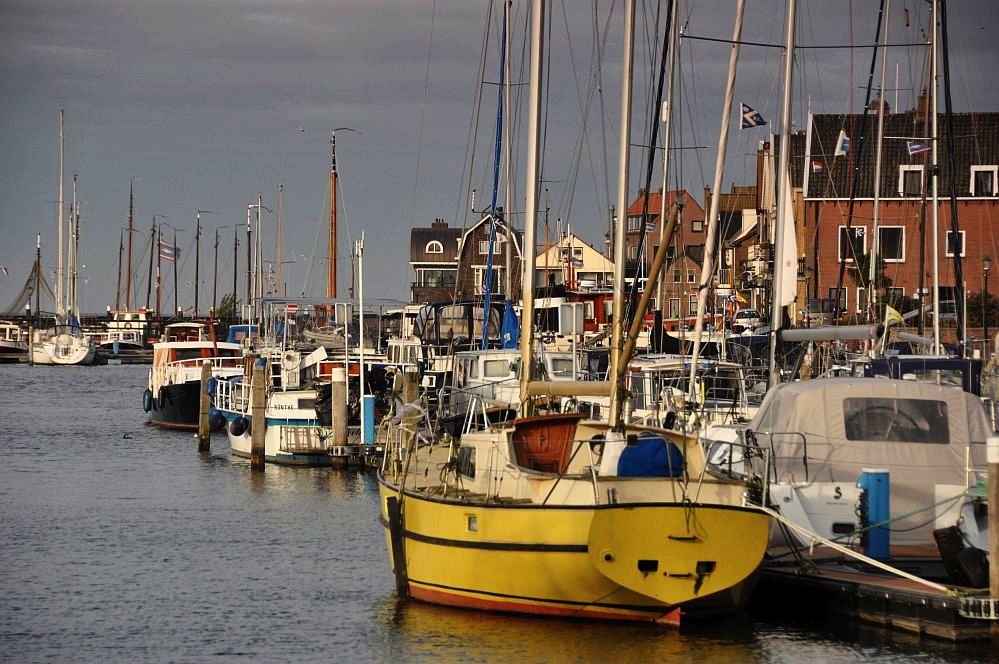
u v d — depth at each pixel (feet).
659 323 165.07
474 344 189.57
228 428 191.11
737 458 94.12
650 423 97.40
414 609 85.92
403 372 172.04
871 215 263.90
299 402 170.91
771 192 252.01
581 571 74.79
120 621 86.89
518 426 83.30
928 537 88.74
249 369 198.08
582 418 83.97
